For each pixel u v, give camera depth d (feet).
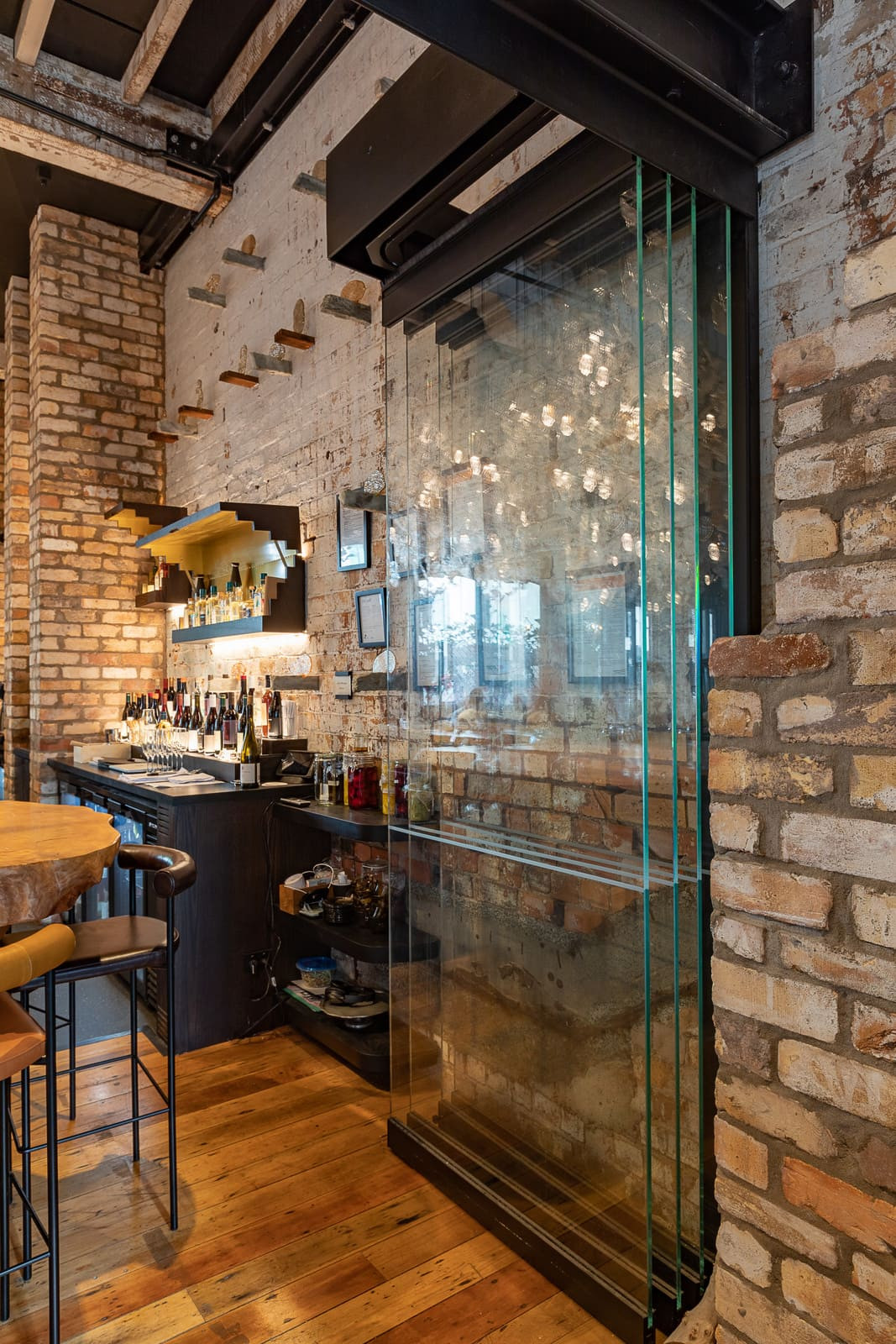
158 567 17.16
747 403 5.81
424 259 7.42
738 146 5.51
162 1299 5.94
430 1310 5.84
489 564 6.88
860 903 3.60
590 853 5.89
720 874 4.23
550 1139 6.25
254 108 12.84
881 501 3.57
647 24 4.84
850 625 3.67
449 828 7.35
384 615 10.23
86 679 17.31
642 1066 5.50
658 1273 5.56
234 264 13.19
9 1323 5.72
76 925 7.25
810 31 5.39
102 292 17.54
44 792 16.76
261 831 10.67
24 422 19.13
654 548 5.43
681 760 5.84
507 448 6.66
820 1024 3.77
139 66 12.31
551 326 6.20
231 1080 9.28
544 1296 5.98
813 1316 3.78
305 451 12.28
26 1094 6.41
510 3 4.12
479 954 6.98
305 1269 6.25
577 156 5.88
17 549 19.10
